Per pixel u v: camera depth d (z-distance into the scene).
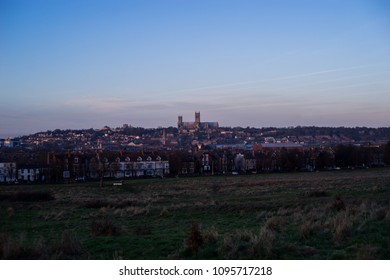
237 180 82.62
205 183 76.38
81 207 39.50
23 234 19.05
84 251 15.91
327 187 54.56
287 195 44.34
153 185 75.12
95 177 99.75
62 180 92.81
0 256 14.55
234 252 14.41
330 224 19.02
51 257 14.56
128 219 29.64
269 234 15.81
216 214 31.11
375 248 14.11
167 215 31.08
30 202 46.00
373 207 25.69
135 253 16.22
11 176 97.81
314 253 14.60
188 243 15.38
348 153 124.06
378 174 91.19
